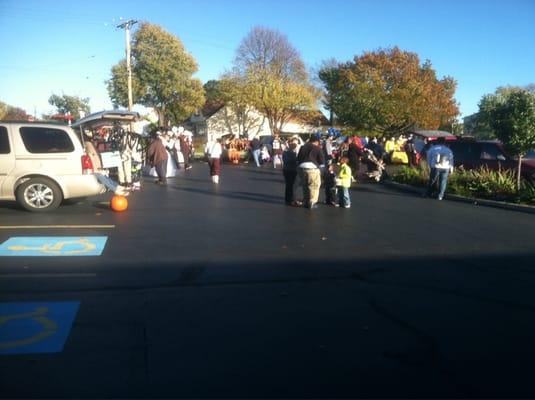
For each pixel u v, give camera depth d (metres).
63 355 4.66
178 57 53.22
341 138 40.00
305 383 4.23
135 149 17.94
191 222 11.15
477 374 4.43
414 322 5.58
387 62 51.81
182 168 28.70
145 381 4.22
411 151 24.73
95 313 5.68
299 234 10.09
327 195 14.41
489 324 5.55
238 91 54.62
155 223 10.91
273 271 7.43
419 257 8.40
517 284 6.99
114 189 12.96
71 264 7.57
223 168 30.20
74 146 11.81
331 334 5.22
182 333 5.19
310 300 6.23
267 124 62.56
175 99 54.31
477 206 14.91
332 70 62.56
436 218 12.43
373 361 4.64
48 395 3.98
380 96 40.00
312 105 56.28
